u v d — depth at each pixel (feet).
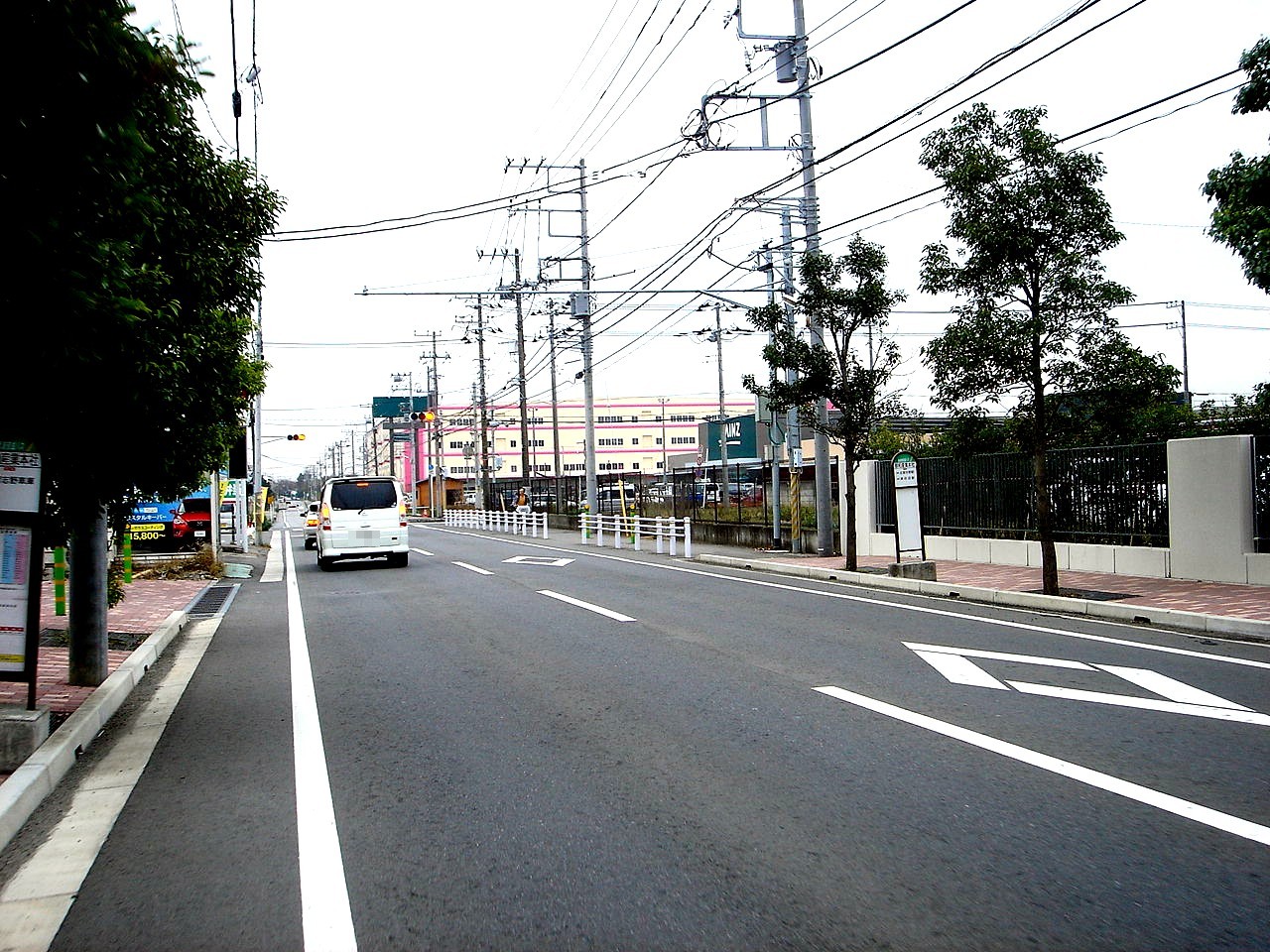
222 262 25.27
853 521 56.90
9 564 20.18
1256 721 20.84
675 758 18.92
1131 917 11.67
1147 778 16.96
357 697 25.61
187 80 16.19
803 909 12.07
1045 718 21.36
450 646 33.63
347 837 15.08
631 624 37.37
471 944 11.40
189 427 25.18
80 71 13.85
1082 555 51.13
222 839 15.15
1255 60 31.07
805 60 62.85
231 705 25.34
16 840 15.34
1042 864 13.30
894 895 12.40
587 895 12.66
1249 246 31.14
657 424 287.89
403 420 281.33
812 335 58.85
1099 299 38.22
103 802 17.20
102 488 24.17
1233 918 11.60
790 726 21.12
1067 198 38.68
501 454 277.23
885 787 16.75
